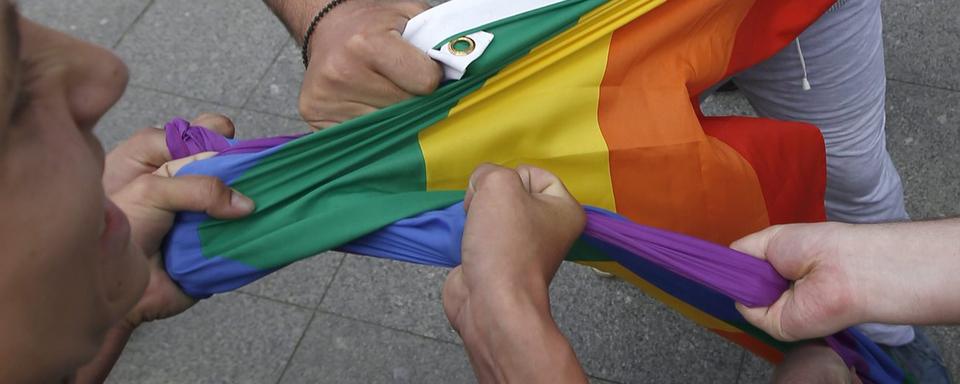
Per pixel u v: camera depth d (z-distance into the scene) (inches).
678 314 81.1
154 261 40.7
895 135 88.4
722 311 45.3
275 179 40.3
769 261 39.4
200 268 40.3
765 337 45.9
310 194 40.1
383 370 80.9
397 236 39.6
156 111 96.5
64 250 19.2
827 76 53.9
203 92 97.8
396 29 41.4
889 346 61.9
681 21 42.6
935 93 90.3
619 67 42.3
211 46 101.0
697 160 43.4
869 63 54.5
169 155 44.3
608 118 42.8
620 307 82.3
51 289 19.4
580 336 81.6
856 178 60.7
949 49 92.6
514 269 30.8
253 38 101.0
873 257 35.9
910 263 35.3
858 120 57.1
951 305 34.6
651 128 42.9
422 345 81.7
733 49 45.9
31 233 18.6
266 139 41.5
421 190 42.0
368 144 40.4
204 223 39.9
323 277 85.7
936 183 85.4
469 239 31.8
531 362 29.1
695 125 43.2
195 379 81.6
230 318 84.2
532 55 41.4
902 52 93.3
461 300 32.4
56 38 20.0
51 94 19.3
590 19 41.1
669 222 45.1
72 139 19.4
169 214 39.5
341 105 41.8
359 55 39.8
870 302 35.7
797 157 47.8
